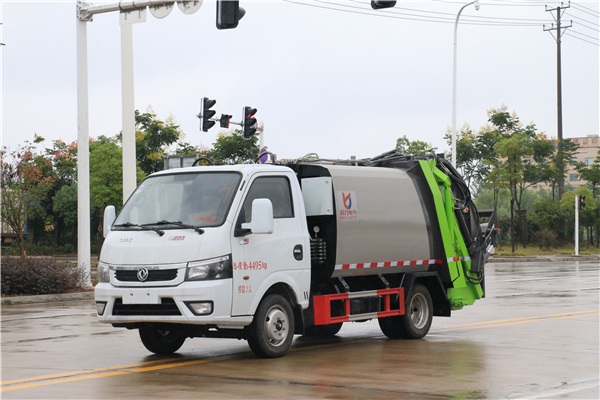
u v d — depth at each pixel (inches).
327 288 397.7
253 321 345.4
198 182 359.3
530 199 3344.0
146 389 274.2
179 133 1989.4
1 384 286.0
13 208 1263.5
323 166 396.5
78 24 780.0
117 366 331.3
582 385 284.0
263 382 288.7
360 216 403.9
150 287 331.9
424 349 390.0
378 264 414.9
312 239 388.2
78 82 788.6
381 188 425.7
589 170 2434.8
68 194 1914.4
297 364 335.6
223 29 513.0
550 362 341.4
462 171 2215.8
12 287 733.3
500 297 729.0
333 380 293.1
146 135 1932.8
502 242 2257.6
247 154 1689.2
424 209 455.5
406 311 431.2
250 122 975.6
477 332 464.8
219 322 327.6
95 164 1681.8
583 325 497.4
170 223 343.6
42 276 753.0
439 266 466.9
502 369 321.7
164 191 363.3
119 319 338.3
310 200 390.0
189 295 324.2
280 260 357.1
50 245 2001.7
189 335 361.1
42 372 314.8
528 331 466.9
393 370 318.3
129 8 666.8
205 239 331.3
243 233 339.9
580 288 847.7
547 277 1055.0
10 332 466.0
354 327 510.0
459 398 258.5
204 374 307.7
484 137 2169.0
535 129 2258.9
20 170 1266.0
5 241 1731.1
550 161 2406.5
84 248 808.3
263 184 362.0
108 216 371.6
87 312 609.9
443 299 467.5
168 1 642.2
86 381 292.2
